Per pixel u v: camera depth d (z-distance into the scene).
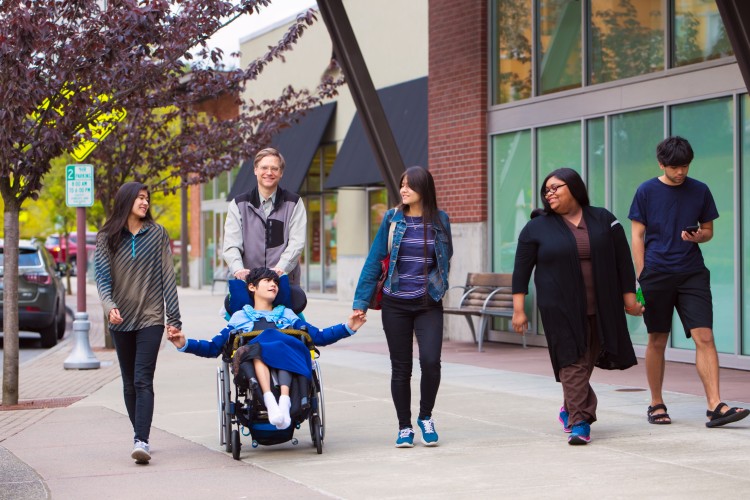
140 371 8.59
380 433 9.72
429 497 6.98
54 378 15.23
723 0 11.55
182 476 7.94
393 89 28.31
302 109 19.88
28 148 13.05
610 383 12.77
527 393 12.16
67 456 8.88
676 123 15.02
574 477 7.48
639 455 8.25
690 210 9.63
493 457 8.33
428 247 8.77
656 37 15.37
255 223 9.16
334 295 33.72
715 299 14.48
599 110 16.30
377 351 17.84
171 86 15.45
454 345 18.38
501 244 18.53
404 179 8.80
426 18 27.47
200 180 18.81
